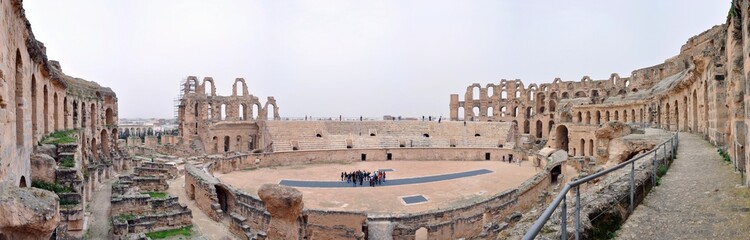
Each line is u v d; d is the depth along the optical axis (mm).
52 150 25078
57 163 24672
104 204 30422
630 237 10055
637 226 10742
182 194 39875
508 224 29844
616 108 64188
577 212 8281
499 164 68500
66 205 22188
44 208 12852
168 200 28578
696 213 11281
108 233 24234
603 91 82938
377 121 88750
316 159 69500
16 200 12422
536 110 93750
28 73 21125
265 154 64562
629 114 60625
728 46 19469
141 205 27547
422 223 28625
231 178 52375
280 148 71188
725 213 10969
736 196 12414
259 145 81875
